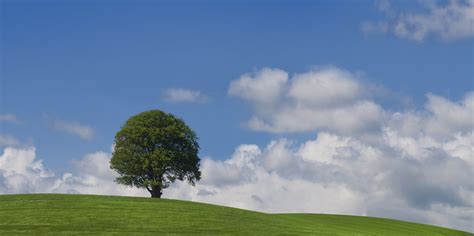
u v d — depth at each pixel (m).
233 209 66.25
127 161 87.81
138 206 59.44
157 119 90.19
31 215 51.62
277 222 59.91
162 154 86.56
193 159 90.00
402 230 72.25
